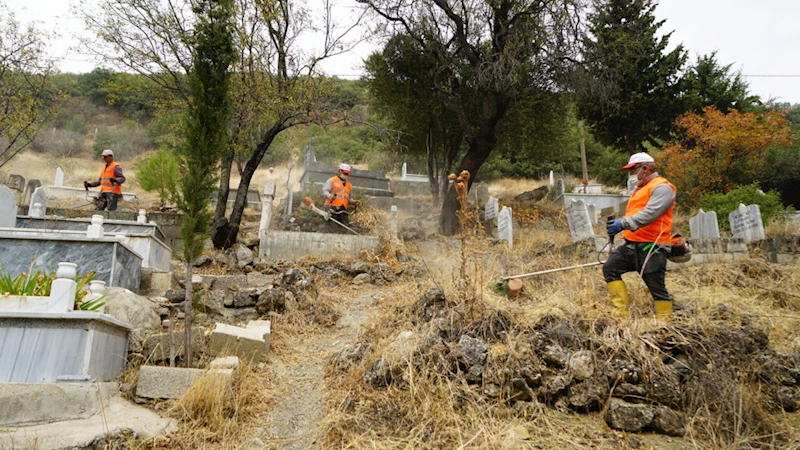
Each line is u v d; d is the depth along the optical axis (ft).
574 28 45.32
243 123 36.35
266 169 93.61
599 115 76.33
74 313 13.03
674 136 75.36
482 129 48.44
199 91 16.75
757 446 11.39
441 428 11.94
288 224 42.73
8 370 12.57
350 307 23.91
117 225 28.68
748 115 50.65
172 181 45.52
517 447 11.05
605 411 12.33
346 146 114.42
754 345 13.84
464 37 47.26
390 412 12.75
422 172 97.91
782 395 12.77
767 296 20.02
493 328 14.62
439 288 17.31
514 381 12.79
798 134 63.93
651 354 13.23
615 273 16.34
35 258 18.83
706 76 73.51
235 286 23.26
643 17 69.92
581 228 30.17
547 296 18.24
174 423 12.57
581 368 12.90
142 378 13.67
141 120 132.98
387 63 55.93
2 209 25.95
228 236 34.81
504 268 22.82
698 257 25.93
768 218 34.91
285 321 20.65
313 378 16.02
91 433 11.18
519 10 45.24
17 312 12.79
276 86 36.70
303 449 11.98
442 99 48.91
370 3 44.14
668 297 15.80
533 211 51.88
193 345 16.29
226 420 12.82
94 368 13.12
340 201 37.99
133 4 34.17
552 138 61.87
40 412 11.89
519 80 47.80
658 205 15.65
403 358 13.88
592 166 100.83
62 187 50.85
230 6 17.70
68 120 120.57
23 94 42.60
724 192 50.08
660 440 11.64
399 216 50.37
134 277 21.88
